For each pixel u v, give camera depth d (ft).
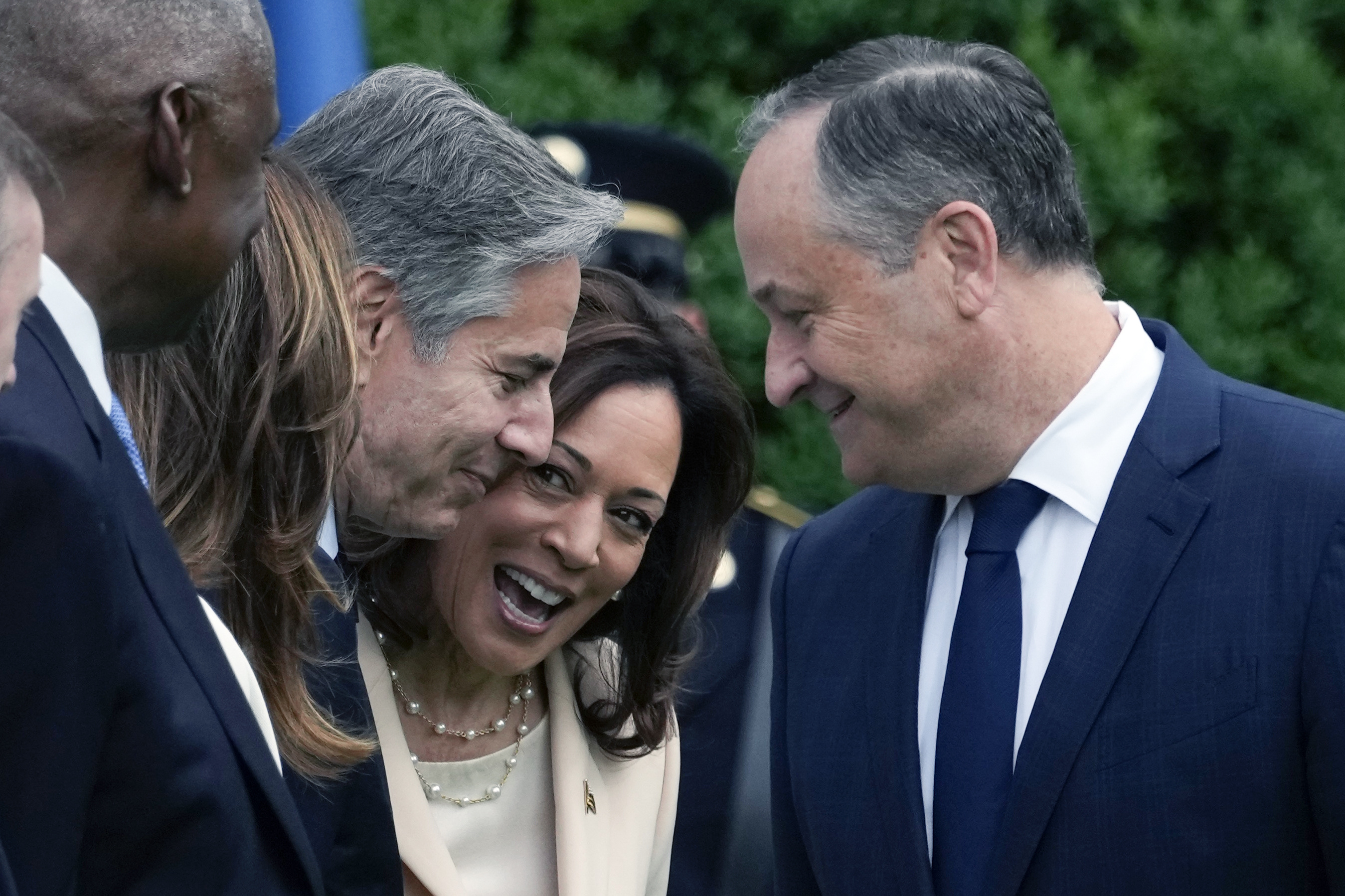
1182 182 70.85
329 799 27.48
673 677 36.37
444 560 33.06
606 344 33.24
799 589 35.65
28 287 16.97
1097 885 29.27
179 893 19.39
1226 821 28.60
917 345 30.42
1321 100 70.13
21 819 18.03
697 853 42.47
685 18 70.95
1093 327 31.63
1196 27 70.49
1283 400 30.73
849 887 32.76
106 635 18.66
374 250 28.89
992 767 30.68
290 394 26.86
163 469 26.16
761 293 31.48
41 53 20.74
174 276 21.85
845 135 30.40
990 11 71.15
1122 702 29.53
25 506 18.01
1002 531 31.40
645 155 50.21
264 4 40.40
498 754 34.42
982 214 30.07
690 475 35.70
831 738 33.60
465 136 29.19
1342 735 27.58
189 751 19.52
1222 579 29.30
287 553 26.73
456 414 29.35
